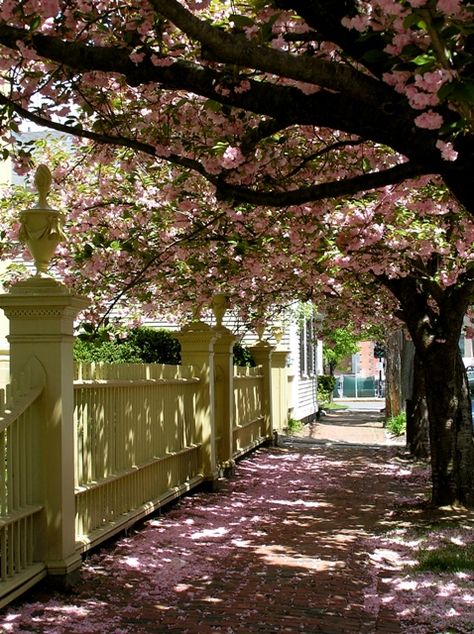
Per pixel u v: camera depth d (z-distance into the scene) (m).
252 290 10.45
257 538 7.04
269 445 15.36
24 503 4.88
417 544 6.74
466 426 8.68
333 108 3.86
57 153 8.59
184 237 6.97
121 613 4.71
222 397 10.77
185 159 4.80
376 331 22.61
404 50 3.00
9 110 4.81
